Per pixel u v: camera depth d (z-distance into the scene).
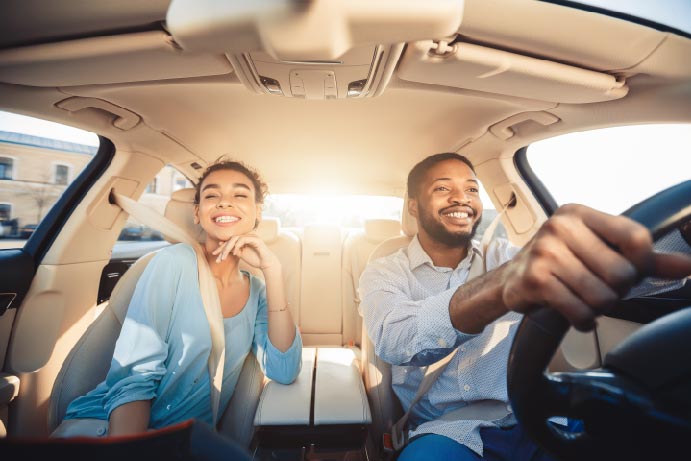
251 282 1.57
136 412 1.00
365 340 1.61
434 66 1.13
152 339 1.12
